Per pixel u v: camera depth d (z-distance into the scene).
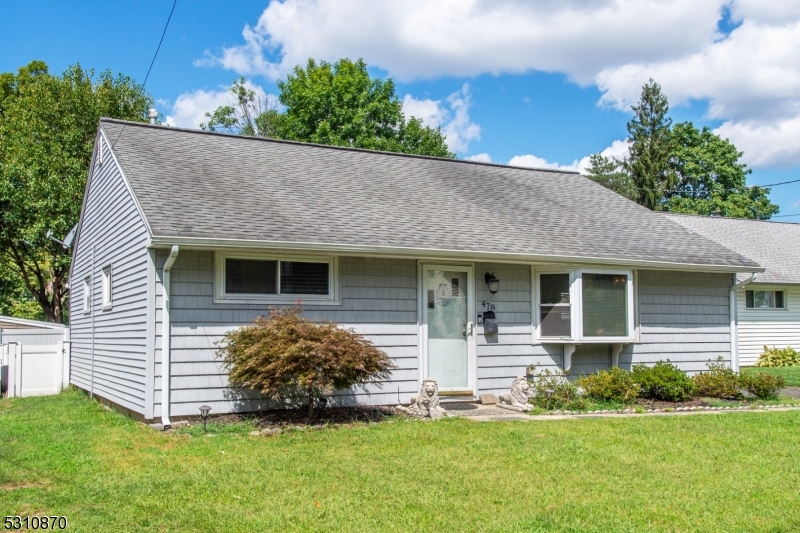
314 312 10.27
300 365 8.77
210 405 9.43
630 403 11.50
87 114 22.64
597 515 5.34
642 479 6.41
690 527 5.12
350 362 8.95
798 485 6.26
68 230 21.06
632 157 48.84
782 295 22.59
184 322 9.32
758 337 21.78
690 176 45.56
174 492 5.80
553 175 16.94
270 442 7.86
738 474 6.62
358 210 11.34
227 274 9.72
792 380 16.30
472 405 11.16
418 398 9.98
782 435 8.55
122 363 10.63
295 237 9.61
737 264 13.48
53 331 16.41
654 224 14.81
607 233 13.35
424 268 11.27
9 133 22.56
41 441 8.00
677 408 11.18
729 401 12.12
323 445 7.71
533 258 11.37
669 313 13.41
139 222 9.70
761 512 5.48
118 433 8.48
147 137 12.38
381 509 5.41
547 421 9.44
